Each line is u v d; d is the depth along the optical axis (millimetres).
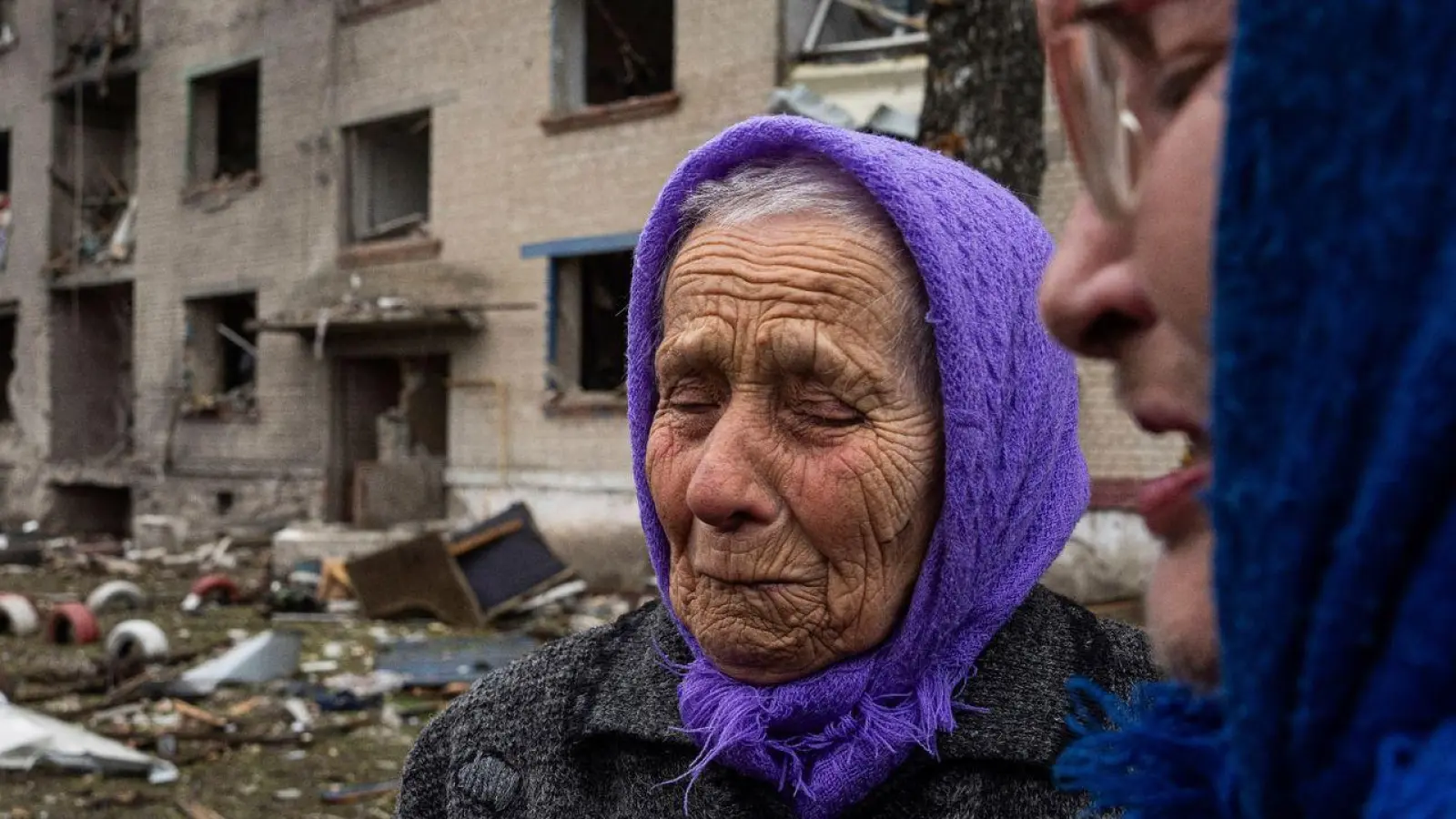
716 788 1064
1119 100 385
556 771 1191
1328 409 297
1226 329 320
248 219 14383
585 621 9023
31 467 17219
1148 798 496
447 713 1350
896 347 999
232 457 14570
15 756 5137
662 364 1081
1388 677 293
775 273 1001
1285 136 301
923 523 1025
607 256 12031
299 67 13836
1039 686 1067
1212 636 416
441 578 9062
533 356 11766
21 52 17562
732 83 10438
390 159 13789
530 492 11625
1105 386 7457
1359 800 308
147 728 5957
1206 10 354
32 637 8531
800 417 1007
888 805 1018
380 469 12031
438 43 12547
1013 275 1042
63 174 17312
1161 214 372
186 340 15234
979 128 4363
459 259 12352
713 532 1031
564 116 11484
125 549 14828
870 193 1021
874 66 9875
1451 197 275
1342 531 300
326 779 5168
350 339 13359
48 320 17203
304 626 8875
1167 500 426
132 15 15977
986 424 982
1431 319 273
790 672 1032
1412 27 278
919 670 1028
